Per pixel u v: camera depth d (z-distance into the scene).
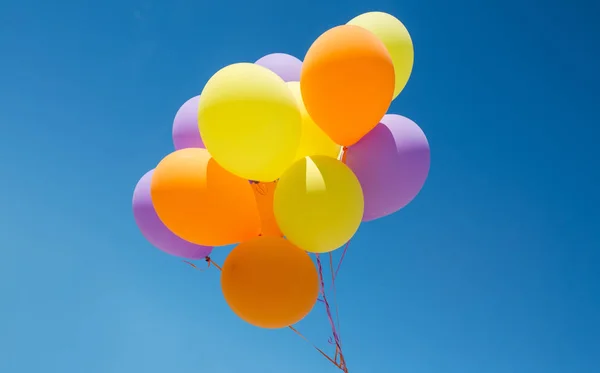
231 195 2.44
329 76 2.32
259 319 2.43
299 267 2.42
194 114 2.90
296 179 2.31
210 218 2.40
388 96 2.45
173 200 2.40
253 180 2.43
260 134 2.20
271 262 2.38
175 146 2.98
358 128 2.48
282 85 2.33
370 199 2.66
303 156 2.62
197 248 2.93
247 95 2.18
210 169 2.44
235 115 2.17
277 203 2.38
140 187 2.95
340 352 2.96
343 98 2.34
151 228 2.87
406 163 2.63
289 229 2.37
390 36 2.83
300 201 2.28
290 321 2.47
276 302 2.37
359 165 2.62
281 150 2.30
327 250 2.42
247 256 2.41
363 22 2.88
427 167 2.74
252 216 2.53
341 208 2.29
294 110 2.31
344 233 2.35
